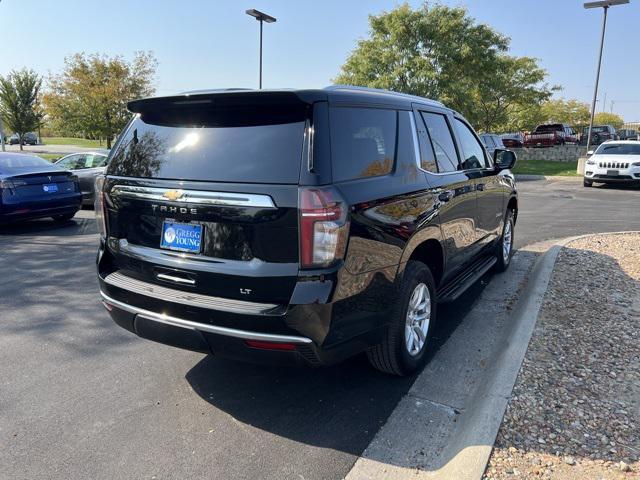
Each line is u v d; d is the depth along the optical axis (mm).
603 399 3062
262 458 2758
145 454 2789
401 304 3352
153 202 3084
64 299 5355
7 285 5848
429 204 3691
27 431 2994
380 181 3152
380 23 24844
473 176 4766
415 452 2799
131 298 3158
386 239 3084
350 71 26250
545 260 6191
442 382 3586
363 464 2703
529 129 44688
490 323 4656
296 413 3207
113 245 3400
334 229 2658
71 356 4008
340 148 2871
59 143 57219
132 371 3760
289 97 2771
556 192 16312
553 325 4199
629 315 4430
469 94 25031
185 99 3020
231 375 3701
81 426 3049
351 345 2936
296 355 2723
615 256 6512
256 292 2727
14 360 3928
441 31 24125
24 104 36344
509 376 3303
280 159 2738
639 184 17188
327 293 2648
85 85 26266
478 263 5430
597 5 21609
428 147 3992
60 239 8625
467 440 2719
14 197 8938
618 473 2418
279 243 2668
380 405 3293
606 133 37094
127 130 3477
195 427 3051
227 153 2893
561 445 2629
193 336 2895
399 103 3691
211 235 2865
